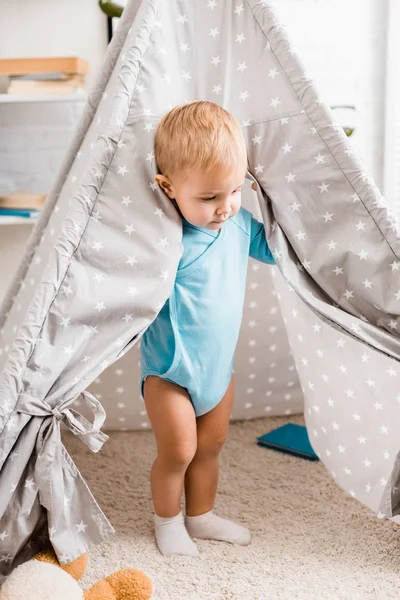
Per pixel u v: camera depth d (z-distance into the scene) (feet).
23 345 3.83
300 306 4.85
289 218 4.52
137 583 4.00
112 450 6.30
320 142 4.33
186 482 4.94
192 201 4.19
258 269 6.15
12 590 3.69
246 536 4.80
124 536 4.90
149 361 4.74
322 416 5.02
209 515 4.95
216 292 4.62
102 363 4.05
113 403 6.50
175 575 4.41
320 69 7.70
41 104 7.61
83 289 3.99
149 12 4.25
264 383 6.72
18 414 3.83
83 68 6.95
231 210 4.27
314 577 4.34
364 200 4.30
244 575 4.38
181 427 4.61
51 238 4.63
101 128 4.24
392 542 4.73
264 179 4.54
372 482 4.72
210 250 4.58
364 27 7.68
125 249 4.10
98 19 7.46
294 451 6.10
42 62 6.74
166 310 4.54
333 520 5.05
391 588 4.20
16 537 3.94
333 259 4.44
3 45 7.52
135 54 4.21
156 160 4.24
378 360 4.48
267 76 4.42
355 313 4.53
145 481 5.73
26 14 7.46
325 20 7.61
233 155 4.11
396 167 7.96
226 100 4.51
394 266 4.28
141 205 4.17
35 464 3.88
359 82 7.78
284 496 5.42
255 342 6.49
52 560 4.04
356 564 4.48
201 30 4.45
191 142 4.05
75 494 4.07
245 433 6.59
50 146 7.70
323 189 4.40
